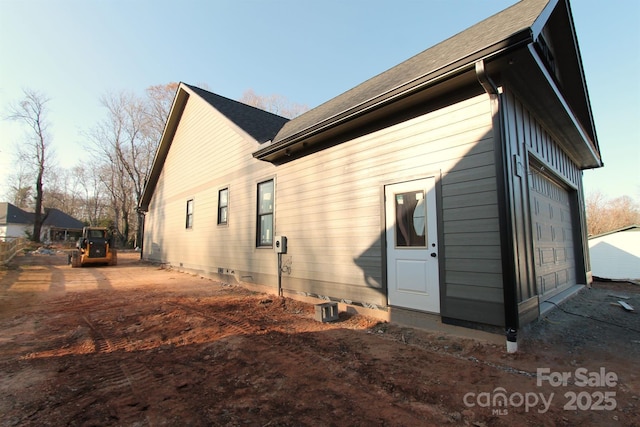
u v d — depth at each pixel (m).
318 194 6.57
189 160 12.94
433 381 3.00
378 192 5.36
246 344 4.12
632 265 15.21
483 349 3.75
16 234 41.69
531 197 5.20
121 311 6.11
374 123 5.47
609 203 36.50
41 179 34.12
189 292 8.29
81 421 2.37
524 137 4.75
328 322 5.21
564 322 4.72
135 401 2.68
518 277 3.91
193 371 3.33
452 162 4.38
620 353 3.62
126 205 37.38
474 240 4.08
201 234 11.62
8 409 2.54
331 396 2.76
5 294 8.09
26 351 3.96
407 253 4.86
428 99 4.67
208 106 11.25
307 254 6.75
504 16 5.16
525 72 4.07
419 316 4.66
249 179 8.97
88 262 15.27
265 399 2.71
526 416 2.41
